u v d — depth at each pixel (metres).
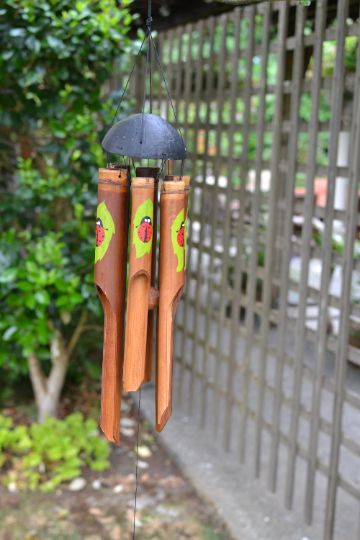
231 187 2.44
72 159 2.49
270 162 2.14
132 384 1.18
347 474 2.38
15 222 2.80
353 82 1.79
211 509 2.20
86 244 2.53
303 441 2.67
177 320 3.40
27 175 2.39
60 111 2.29
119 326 1.20
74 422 2.53
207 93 2.56
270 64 6.87
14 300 2.38
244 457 2.46
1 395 2.94
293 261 4.58
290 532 2.02
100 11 2.34
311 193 1.94
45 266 2.46
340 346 1.86
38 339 2.56
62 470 2.33
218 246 4.60
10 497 2.23
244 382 2.39
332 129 1.83
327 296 1.89
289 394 3.13
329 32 1.84
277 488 2.30
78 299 2.38
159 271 1.19
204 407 2.72
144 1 3.24
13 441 2.42
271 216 2.15
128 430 2.81
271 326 4.18
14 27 2.16
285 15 2.02
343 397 1.87
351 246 1.81
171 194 1.16
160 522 2.13
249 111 2.28
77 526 2.08
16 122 2.35
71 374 3.21
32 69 2.21
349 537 2.00
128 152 1.13
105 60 2.37
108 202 1.16
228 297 2.52
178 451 2.54
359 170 1.77
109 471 2.46
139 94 3.19
